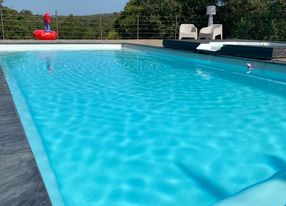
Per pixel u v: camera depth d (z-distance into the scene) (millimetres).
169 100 4070
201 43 7668
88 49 11180
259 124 3180
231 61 6363
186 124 3139
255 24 11906
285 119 3354
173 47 8852
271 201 1360
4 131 1861
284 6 10992
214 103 3969
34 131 2557
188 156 2393
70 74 5980
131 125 3074
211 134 2873
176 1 15602
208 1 14984
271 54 5719
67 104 3805
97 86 4875
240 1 13555
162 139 2727
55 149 2480
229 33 14500
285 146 2619
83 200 1771
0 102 2484
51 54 9469
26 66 6902
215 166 2232
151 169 2162
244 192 1440
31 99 4039
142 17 15391
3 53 9414
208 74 6160
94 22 14469
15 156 1535
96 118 3279
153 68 6914
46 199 1196
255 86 5027
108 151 2451
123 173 2098
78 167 2170
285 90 4762
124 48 11570
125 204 1745
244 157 2393
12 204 1162
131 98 4141
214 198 1827
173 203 1769
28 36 13859
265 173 2143
